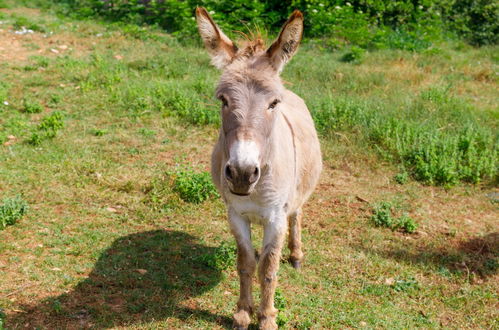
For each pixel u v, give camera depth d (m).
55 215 5.14
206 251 4.74
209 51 3.31
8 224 4.88
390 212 5.73
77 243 4.70
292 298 4.13
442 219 5.64
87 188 5.76
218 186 3.78
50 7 16.67
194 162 6.70
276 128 3.43
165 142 7.25
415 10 15.47
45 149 6.66
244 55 3.18
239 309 3.73
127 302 3.92
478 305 4.21
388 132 7.31
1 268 4.21
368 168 6.80
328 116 7.93
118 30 13.79
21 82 9.21
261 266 3.63
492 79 11.29
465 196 6.20
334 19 13.77
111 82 9.26
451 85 10.12
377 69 11.28
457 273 4.66
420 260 4.84
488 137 7.31
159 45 12.48
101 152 6.73
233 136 2.92
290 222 4.58
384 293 4.32
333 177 6.58
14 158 6.31
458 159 6.81
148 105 8.34
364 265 4.71
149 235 4.96
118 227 5.05
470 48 14.58
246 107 2.93
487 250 5.06
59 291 3.99
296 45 3.12
